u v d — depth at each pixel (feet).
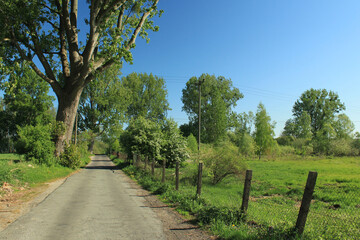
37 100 183.62
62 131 72.64
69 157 73.46
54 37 81.20
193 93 217.36
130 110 215.92
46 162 63.31
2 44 65.77
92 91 166.20
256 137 151.43
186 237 17.19
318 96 265.75
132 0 75.00
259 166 96.43
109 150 294.66
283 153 162.30
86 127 174.19
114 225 19.67
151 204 28.91
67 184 43.96
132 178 58.34
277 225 17.40
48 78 71.72
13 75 66.33
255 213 22.08
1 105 207.31
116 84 172.76
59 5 75.92
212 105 200.54
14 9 63.16
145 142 74.69
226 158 51.39
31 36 70.74
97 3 66.18
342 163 103.35
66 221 20.43
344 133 206.90
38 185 41.70
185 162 82.69
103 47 77.66
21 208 24.95
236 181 56.08
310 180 15.35
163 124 82.53
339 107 257.55
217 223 18.97
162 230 18.67
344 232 17.06
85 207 25.98
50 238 16.22
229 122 223.51
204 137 202.59
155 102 218.38
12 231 17.54
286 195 41.75
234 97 230.68
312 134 238.27
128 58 69.51
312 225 18.15
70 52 72.84
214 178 53.26
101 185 44.55
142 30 81.25
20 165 50.55
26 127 64.39
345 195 37.96
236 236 16.48
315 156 143.74
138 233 17.81
